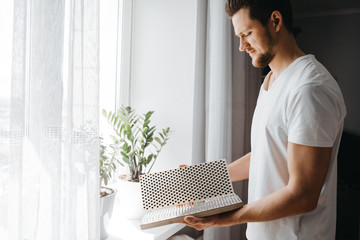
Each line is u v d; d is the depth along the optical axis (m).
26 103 0.78
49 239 0.82
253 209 0.74
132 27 1.60
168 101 1.53
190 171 0.82
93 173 0.90
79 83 0.87
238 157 1.53
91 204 0.90
